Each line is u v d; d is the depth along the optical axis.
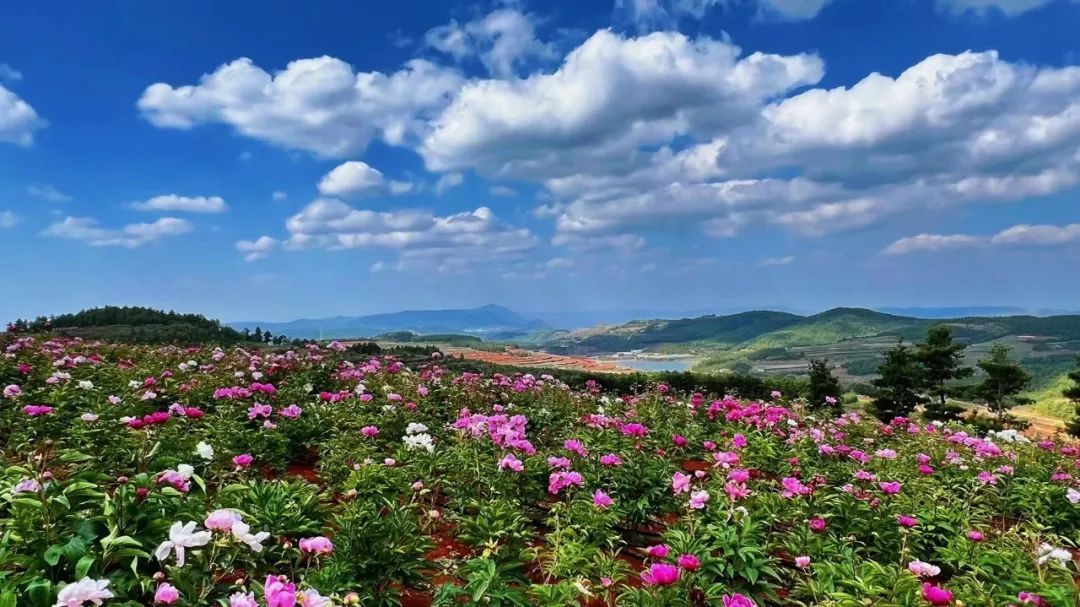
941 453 10.10
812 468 8.60
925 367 38.84
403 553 4.70
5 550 3.42
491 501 5.95
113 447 6.40
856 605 4.33
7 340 14.55
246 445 7.47
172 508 4.22
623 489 6.88
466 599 4.40
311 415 9.25
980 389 38.22
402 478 6.33
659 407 12.52
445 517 6.47
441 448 7.91
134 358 13.97
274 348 20.31
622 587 4.98
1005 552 5.66
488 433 7.48
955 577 5.34
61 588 3.06
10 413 7.65
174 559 3.73
